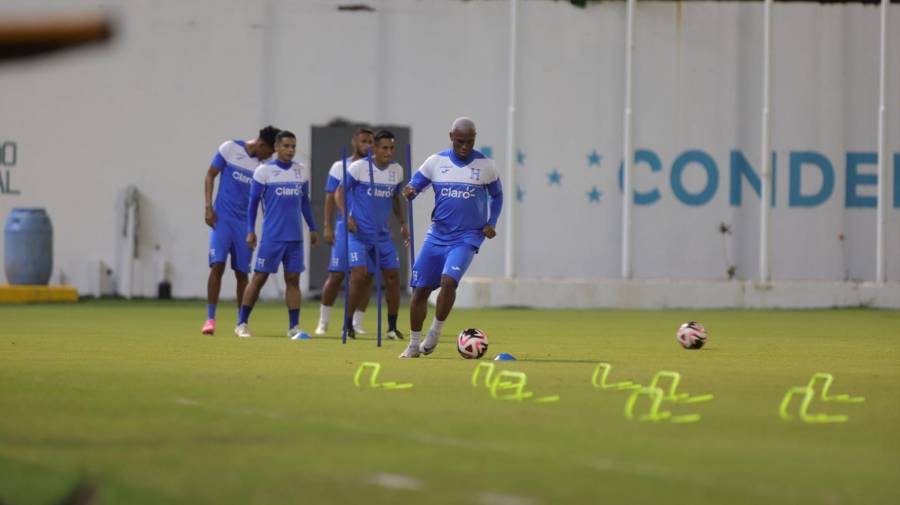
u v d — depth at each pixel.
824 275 91.06
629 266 85.69
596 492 14.65
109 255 89.19
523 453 17.97
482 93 89.50
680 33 89.94
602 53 89.81
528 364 36.72
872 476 16.19
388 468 16.47
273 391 27.41
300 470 16.27
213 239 50.59
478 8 89.19
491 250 89.62
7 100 88.31
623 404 25.23
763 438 20.09
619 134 90.12
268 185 49.19
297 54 89.12
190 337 48.84
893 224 90.88
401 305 81.50
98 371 32.53
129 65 88.88
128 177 89.19
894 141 91.12
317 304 84.31
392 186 49.50
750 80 90.50
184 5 88.88
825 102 90.81
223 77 89.12
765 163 86.25
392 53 89.19
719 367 36.53
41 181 88.75
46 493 14.54
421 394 26.97
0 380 29.66
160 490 14.70
